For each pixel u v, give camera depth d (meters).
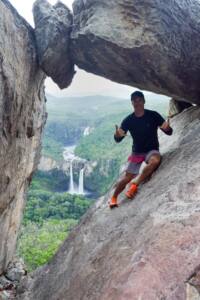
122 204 3.33
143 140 3.27
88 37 3.48
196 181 2.64
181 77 3.48
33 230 17.91
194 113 4.12
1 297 4.66
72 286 2.85
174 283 2.01
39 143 5.63
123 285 2.15
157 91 3.82
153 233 2.37
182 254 2.11
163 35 3.29
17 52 3.38
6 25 3.18
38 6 3.74
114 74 3.78
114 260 2.50
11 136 3.76
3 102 3.19
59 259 3.79
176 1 3.31
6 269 5.41
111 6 3.39
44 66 3.82
